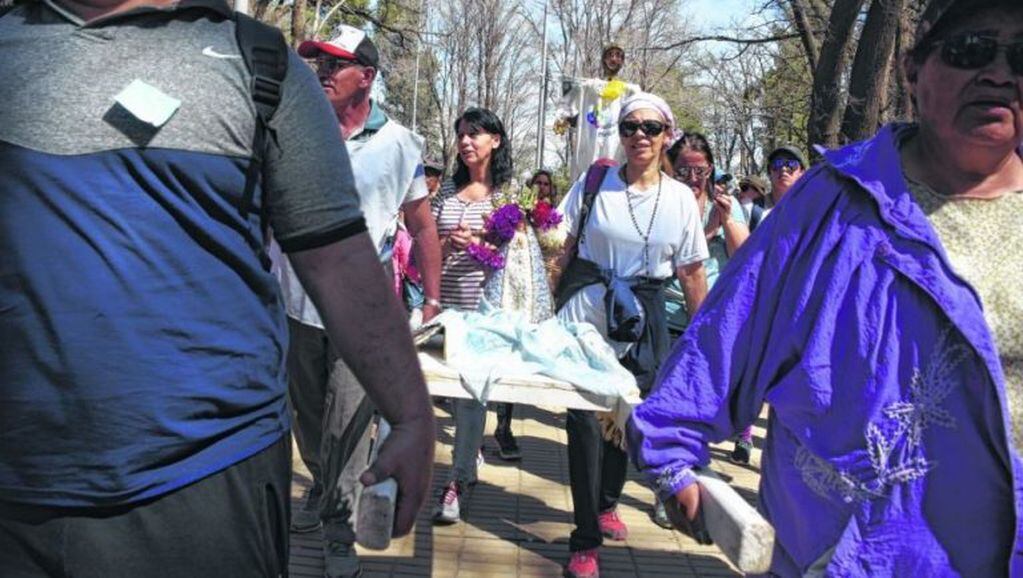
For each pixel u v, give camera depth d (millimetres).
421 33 27188
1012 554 1772
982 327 1756
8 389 1566
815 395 1866
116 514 1585
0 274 1565
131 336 1562
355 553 3721
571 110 8930
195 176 1602
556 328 3811
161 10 1641
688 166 5777
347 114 3809
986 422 1764
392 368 1817
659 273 4320
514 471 5758
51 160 1556
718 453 6488
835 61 12211
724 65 31672
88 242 1555
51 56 1596
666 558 4375
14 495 1578
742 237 5465
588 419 3975
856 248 1871
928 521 1795
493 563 4199
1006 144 1832
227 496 1661
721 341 2037
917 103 1957
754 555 1821
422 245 4328
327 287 1781
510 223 5016
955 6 1845
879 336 1817
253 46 1682
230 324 1658
